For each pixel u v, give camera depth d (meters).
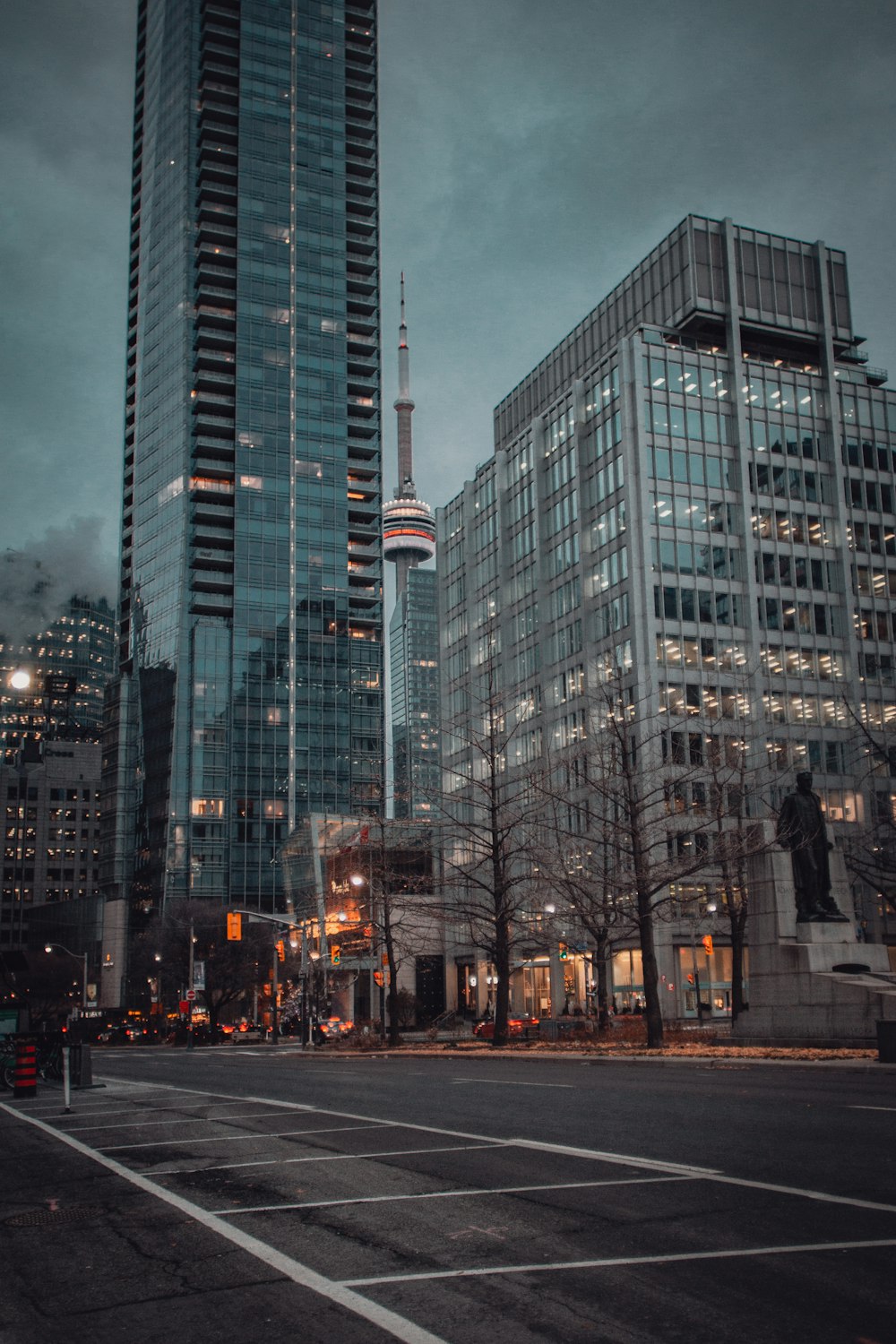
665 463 80.38
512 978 86.56
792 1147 11.70
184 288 160.75
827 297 90.00
